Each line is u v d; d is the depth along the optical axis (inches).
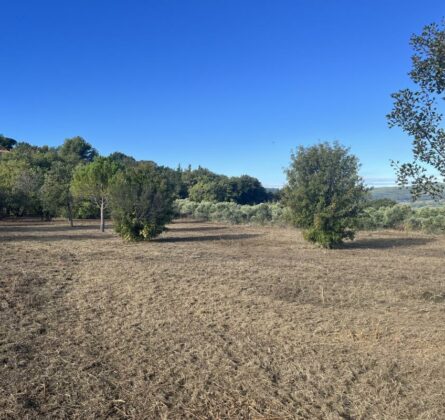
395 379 176.1
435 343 216.4
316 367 186.5
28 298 298.8
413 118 154.7
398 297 313.9
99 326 240.2
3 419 139.1
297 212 662.5
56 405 149.3
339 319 258.5
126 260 491.5
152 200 741.3
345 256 551.8
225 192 2305.6
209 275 392.2
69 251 582.6
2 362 185.2
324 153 642.2
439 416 146.6
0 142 3870.6
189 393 161.0
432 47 147.1
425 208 1082.1
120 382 168.2
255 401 155.7
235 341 218.7
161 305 286.2
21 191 1355.8
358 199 650.2
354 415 147.7
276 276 390.0
